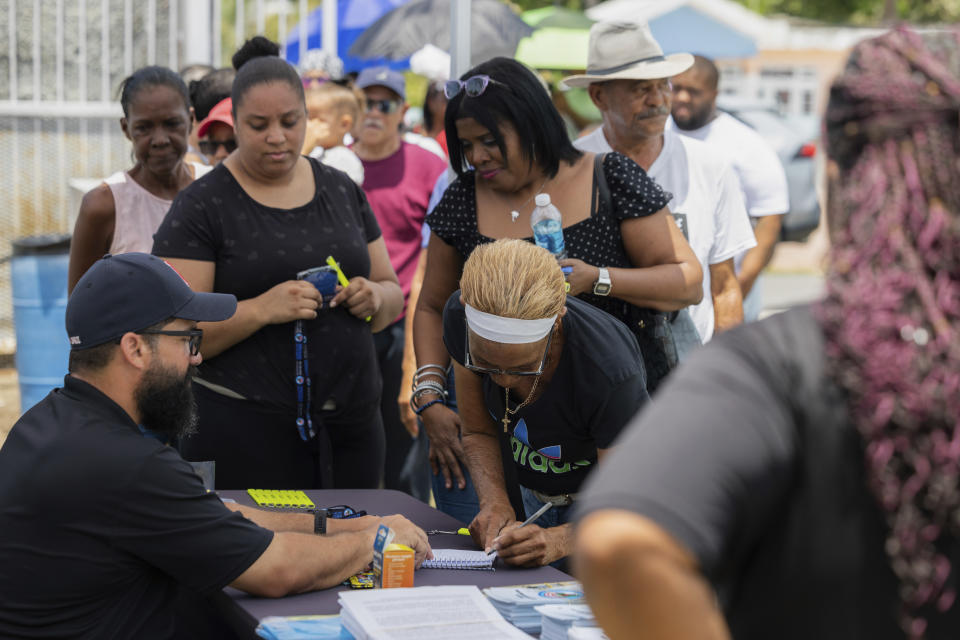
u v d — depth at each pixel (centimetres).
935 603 89
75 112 759
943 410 87
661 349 305
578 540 89
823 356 95
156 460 215
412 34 795
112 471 212
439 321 330
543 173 303
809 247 1602
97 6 752
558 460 265
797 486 93
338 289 329
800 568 93
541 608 199
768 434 91
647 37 355
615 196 304
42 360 572
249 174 326
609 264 306
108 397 224
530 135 294
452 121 306
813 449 93
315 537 231
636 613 85
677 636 84
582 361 239
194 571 216
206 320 236
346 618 197
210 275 319
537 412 250
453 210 321
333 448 346
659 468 88
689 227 367
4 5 734
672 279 298
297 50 868
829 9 2495
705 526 86
